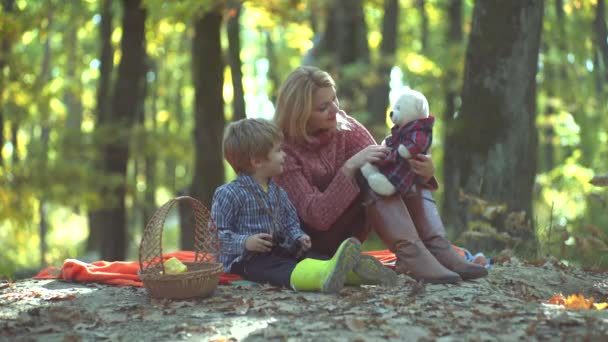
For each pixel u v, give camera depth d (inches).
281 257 155.4
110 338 114.0
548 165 637.9
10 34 431.8
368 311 126.0
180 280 137.0
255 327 117.6
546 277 173.5
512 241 234.1
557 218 331.9
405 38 792.3
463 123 267.9
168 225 1049.5
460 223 268.8
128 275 162.6
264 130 153.6
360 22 612.1
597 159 488.1
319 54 605.6
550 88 561.0
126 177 518.0
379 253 195.5
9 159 725.9
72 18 583.5
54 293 151.0
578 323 114.9
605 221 290.2
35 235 714.8
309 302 134.7
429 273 147.4
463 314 121.5
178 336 113.5
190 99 1063.6
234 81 471.8
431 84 591.8
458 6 598.9
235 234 149.5
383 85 574.9
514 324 116.3
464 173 268.1
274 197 156.3
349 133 168.2
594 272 195.0
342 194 152.1
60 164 483.8
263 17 499.2
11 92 490.6
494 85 262.2
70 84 739.4
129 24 498.0
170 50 814.5
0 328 121.6
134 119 509.4
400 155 150.0
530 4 260.1
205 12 420.2
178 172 1064.2
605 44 362.3
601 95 475.8
